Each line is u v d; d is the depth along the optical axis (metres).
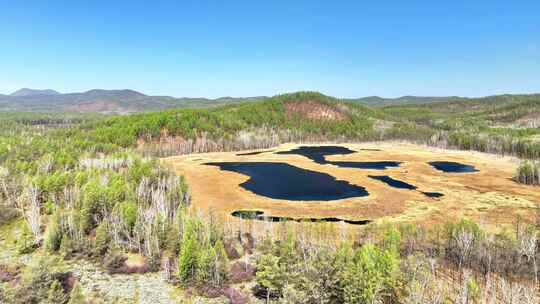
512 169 101.44
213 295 33.28
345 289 28.52
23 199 59.44
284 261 34.25
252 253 42.53
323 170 101.31
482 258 37.47
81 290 33.03
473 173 95.44
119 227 45.47
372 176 91.94
